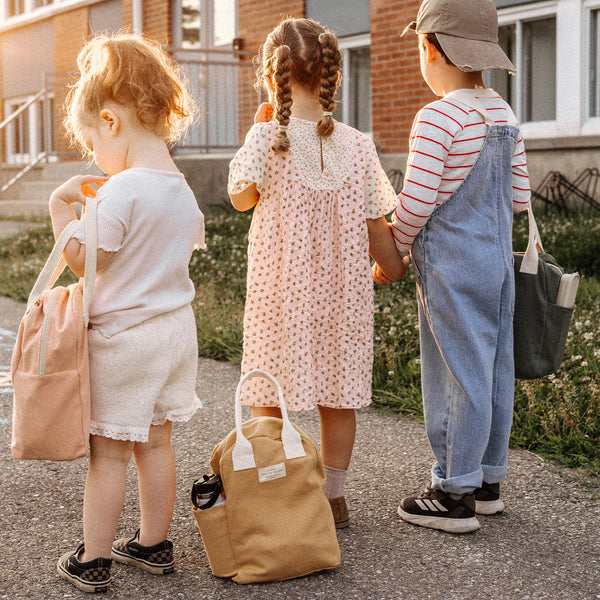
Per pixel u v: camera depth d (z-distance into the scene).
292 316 2.65
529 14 9.34
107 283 2.32
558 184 8.98
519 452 3.46
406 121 10.21
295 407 2.66
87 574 2.35
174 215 2.38
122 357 2.30
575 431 3.46
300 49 2.61
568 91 9.06
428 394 2.81
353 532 2.75
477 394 2.70
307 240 2.65
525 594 2.33
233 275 6.90
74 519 2.87
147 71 2.38
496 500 2.89
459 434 2.72
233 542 2.41
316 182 2.66
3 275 7.78
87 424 2.27
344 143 2.71
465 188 2.66
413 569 2.48
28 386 2.27
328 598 2.31
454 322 2.68
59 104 15.93
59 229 2.34
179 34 13.73
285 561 2.38
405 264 2.88
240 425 2.41
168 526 2.50
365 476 3.24
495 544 2.65
